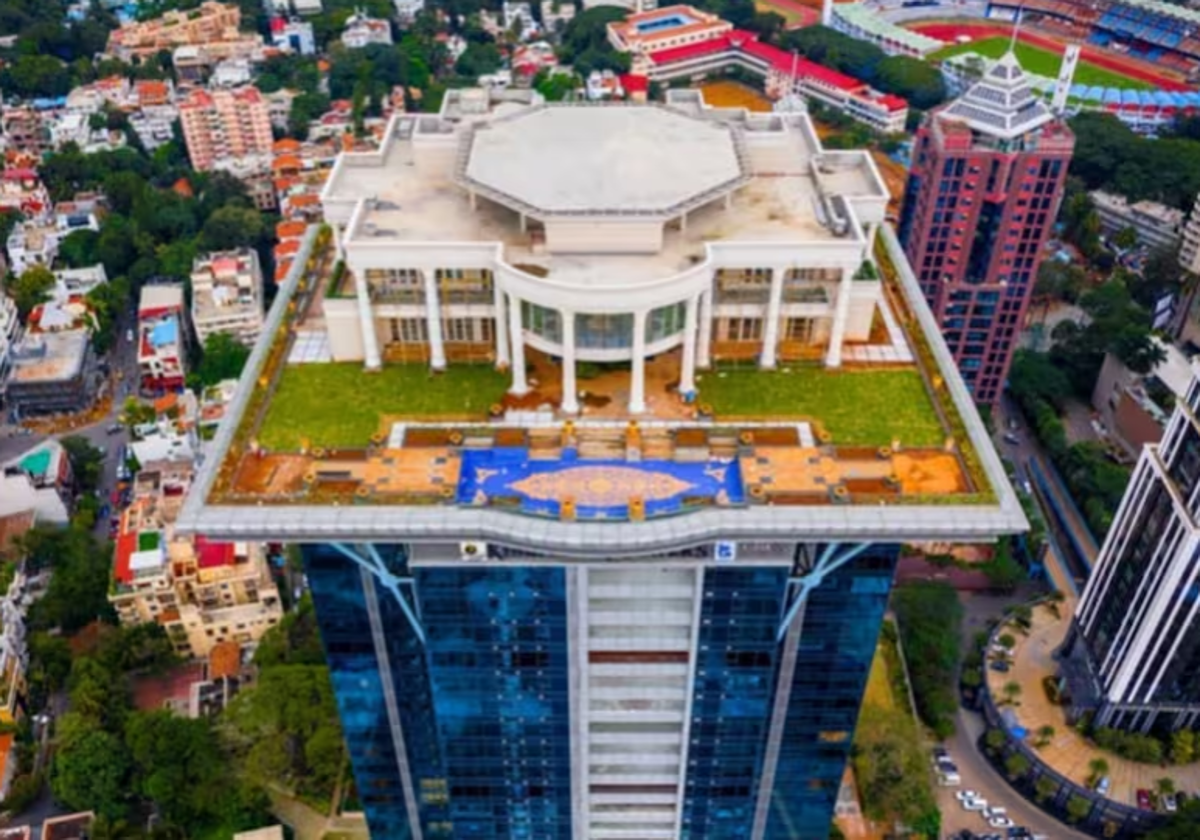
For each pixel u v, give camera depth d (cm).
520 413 11250
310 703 19200
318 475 10331
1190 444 17588
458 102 14588
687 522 9669
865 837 18050
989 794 19875
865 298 11994
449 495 10000
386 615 11306
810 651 11338
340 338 11938
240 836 17800
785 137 13450
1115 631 19425
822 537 9794
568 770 12475
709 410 11188
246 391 11425
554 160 12225
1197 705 19438
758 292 11700
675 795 12900
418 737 12800
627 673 11456
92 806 18788
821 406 11362
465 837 13550
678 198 11438
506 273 10762
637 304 10500
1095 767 19175
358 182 12912
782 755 12519
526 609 10688
